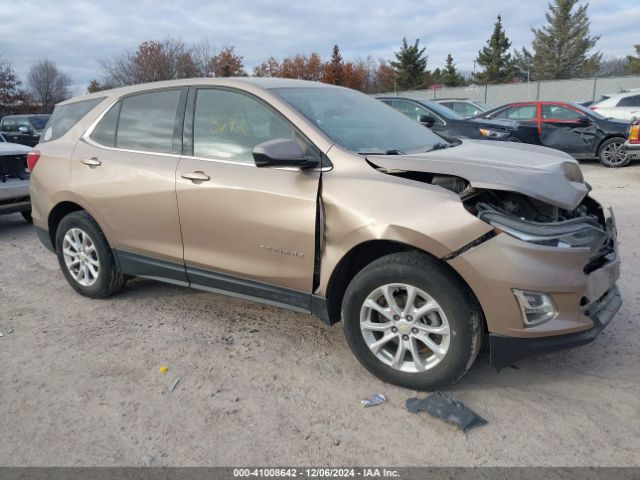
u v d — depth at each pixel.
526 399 3.16
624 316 4.18
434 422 2.97
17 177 7.49
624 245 5.98
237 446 2.83
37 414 3.14
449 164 3.20
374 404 3.14
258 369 3.58
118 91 4.65
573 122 12.56
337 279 3.40
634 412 3.00
